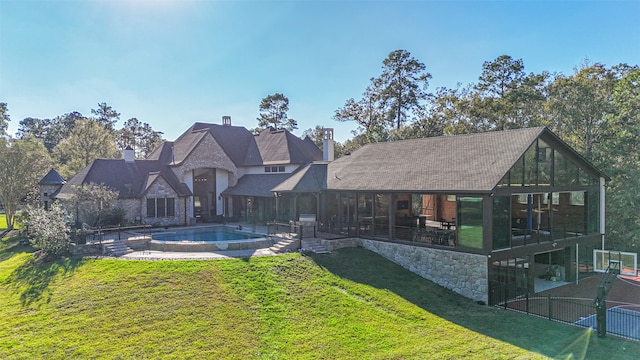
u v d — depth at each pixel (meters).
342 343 14.29
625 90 34.09
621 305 20.06
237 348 13.82
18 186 39.09
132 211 32.94
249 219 37.03
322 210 29.45
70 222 27.08
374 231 25.73
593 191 26.88
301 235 25.22
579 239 25.22
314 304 17.44
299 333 14.97
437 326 16.25
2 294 18.94
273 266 20.94
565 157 24.53
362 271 22.11
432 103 56.47
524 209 25.16
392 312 17.50
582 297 21.31
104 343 13.98
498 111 45.12
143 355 13.30
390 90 56.72
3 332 14.93
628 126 34.06
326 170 32.19
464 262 20.53
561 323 16.89
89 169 34.72
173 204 34.75
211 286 18.27
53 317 15.92
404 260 23.50
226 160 39.19
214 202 39.28
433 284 21.62
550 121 41.81
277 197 31.08
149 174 35.78
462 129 47.47
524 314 18.05
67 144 53.81
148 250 24.97
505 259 20.42
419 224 27.30
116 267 20.44
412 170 24.70
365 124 59.69
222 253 23.44
